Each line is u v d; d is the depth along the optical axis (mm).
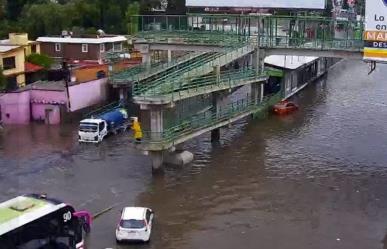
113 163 45438
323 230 33375
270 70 65312
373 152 48250
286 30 61094
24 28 90375
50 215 24156
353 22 56188
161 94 41688
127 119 55906
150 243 31484
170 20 66062
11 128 55719
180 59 65938
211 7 59000
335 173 43188
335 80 83062
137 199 37969
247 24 61156
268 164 45219
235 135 53500
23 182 41000
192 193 39062
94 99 61094
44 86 59312
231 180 41625
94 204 37000
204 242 31781
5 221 23203
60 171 43438
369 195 38812
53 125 56906
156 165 42562
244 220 34812
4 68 63000
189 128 44438
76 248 25375
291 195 38812
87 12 96562
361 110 63469
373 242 31781
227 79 51344
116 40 78125
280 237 32438
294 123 57750
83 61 73688
